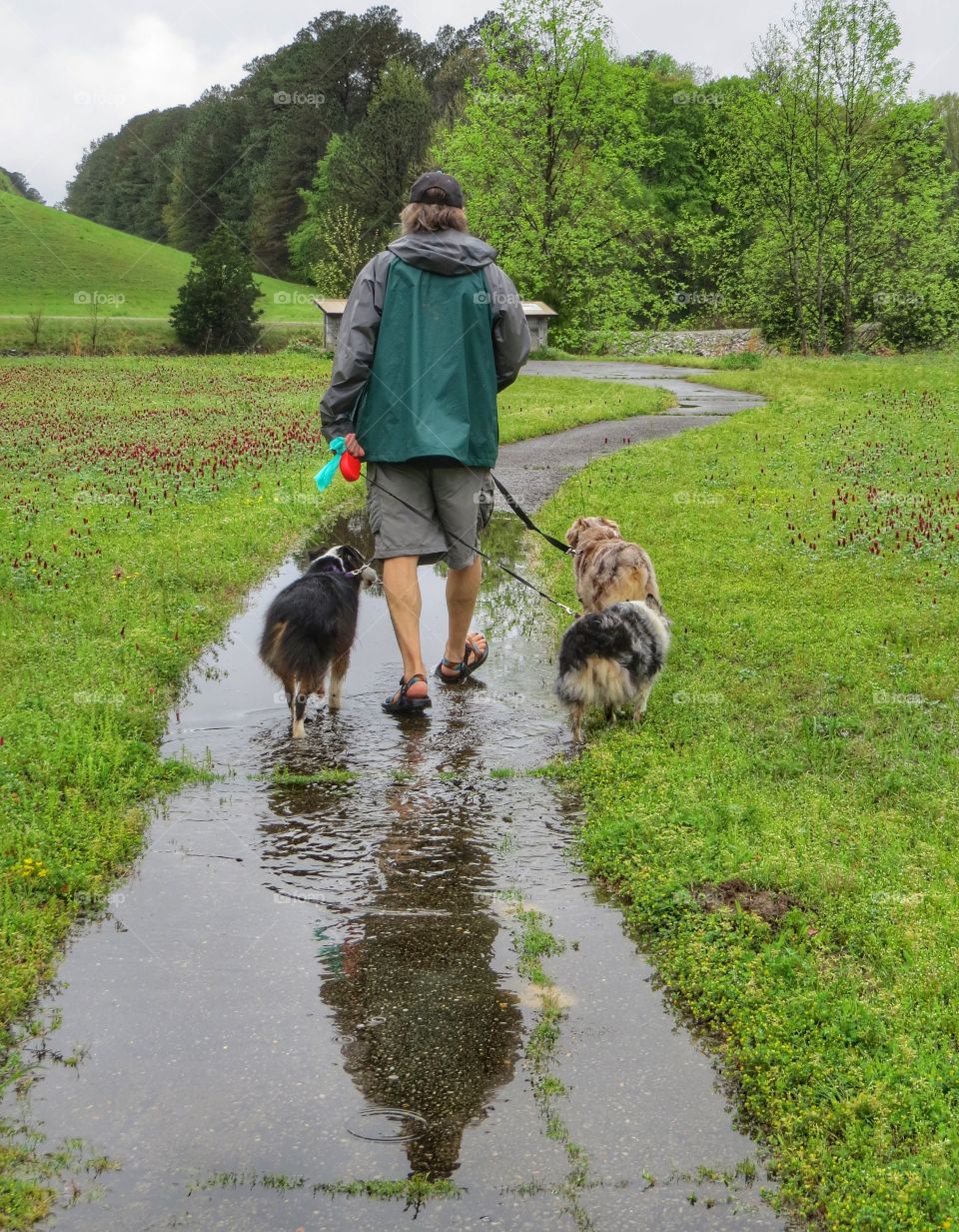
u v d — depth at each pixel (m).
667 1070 3.34
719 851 4.57
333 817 5.11
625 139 45.03
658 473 13.97
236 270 46.94
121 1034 3.49
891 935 3.90
